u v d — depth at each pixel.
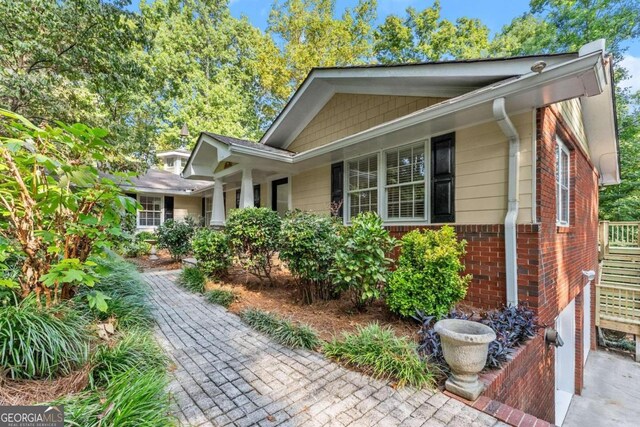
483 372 2.68
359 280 4.00
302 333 3.41
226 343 3.43
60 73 7.54
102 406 1.75
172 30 19.61
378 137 5.19
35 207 2.52
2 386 2.00
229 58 21.53
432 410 2.25
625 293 8.47
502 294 3.99
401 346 2.83
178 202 15.22
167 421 1.84
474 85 4.70
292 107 7.70
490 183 4.23
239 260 5.77
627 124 13.73
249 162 7.23
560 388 6.00
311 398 2.39
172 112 18.70
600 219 13.83
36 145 2.52
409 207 5.37
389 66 5.24
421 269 3.69
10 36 6.43
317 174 7.55
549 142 4.12
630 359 8.25
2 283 2.27
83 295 3.18
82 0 6.96
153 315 4.17
